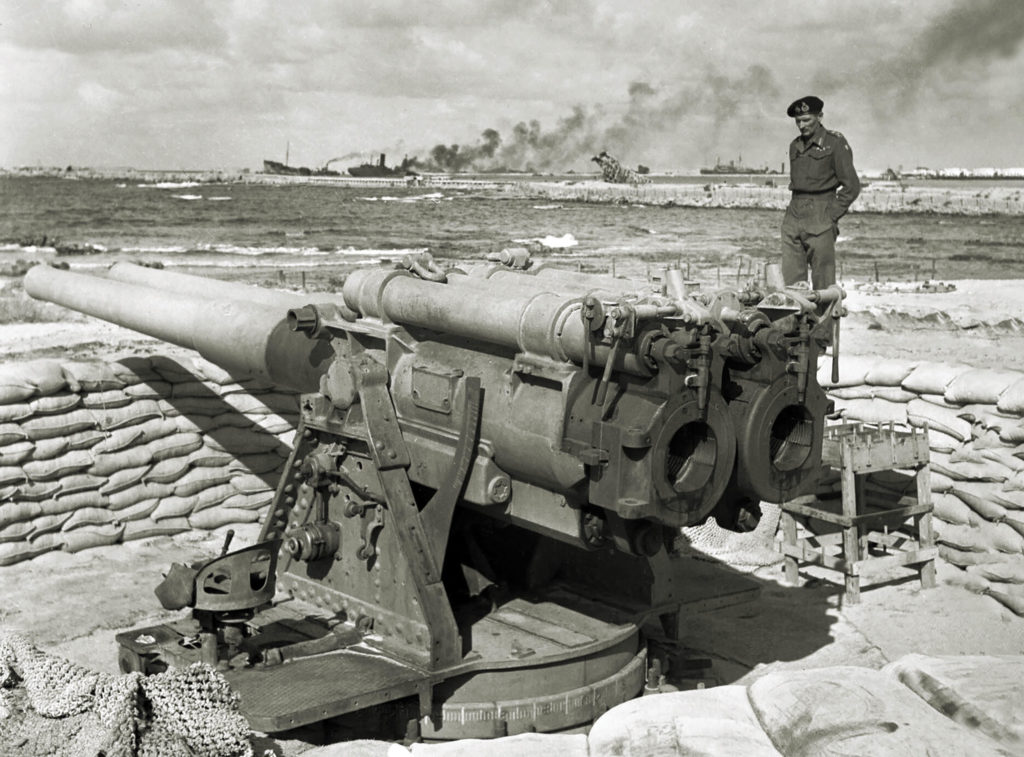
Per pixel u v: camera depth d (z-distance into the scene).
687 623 7.79
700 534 8.92
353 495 6.18
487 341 5.74
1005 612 7.94
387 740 5.77
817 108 8.51
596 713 5.92
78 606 7.94
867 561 8.20
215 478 9.52
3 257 36.97
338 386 6.11
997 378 8.46
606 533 5.54
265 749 4.79
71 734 3.97
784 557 8.60
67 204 63.69
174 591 5.64
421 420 6.00
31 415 8.61
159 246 41.19
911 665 3.66
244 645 5.88
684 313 4.91
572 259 33.25
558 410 5.36
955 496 8.57
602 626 6.21
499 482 5.75
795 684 3.60
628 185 65.00
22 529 8.57
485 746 3.66
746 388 5.20
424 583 5.71
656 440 4.90
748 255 35.38
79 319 22.30
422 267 6.26
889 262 39.16
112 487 8.97
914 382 8.89
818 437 5.44
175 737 3.93
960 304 26.89
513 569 6.77
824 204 8.56
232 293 8.27
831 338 5.44
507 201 61.84
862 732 3.29
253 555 5.71
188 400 9.38
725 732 3.44
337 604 6.34
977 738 3.27
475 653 5.83
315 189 72.81
